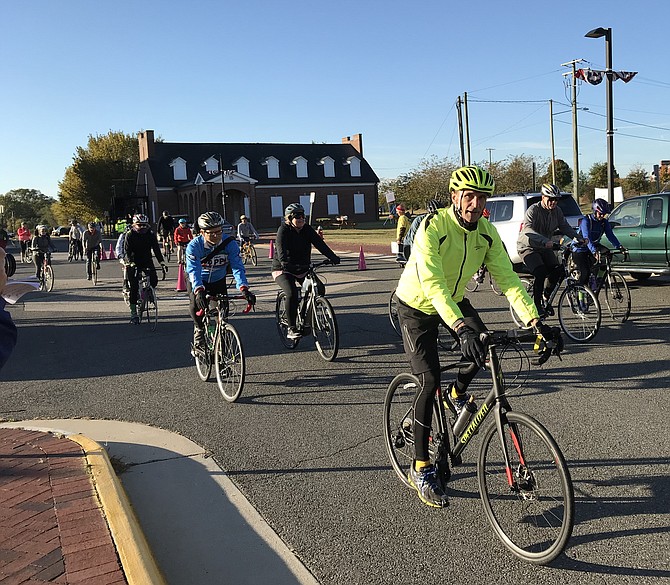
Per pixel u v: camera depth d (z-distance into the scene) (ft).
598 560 10.62
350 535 11.80
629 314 30.91
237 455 15.89
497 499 11.32
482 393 19.53
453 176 11.76
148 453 16.11
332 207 214.69
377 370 23.79
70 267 86.43
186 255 22.29
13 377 24.82
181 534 12.01
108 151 258.37
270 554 11.23
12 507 12.03
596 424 17.04
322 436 17.07
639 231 39.81
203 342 22.86
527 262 27.86
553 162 161.99
